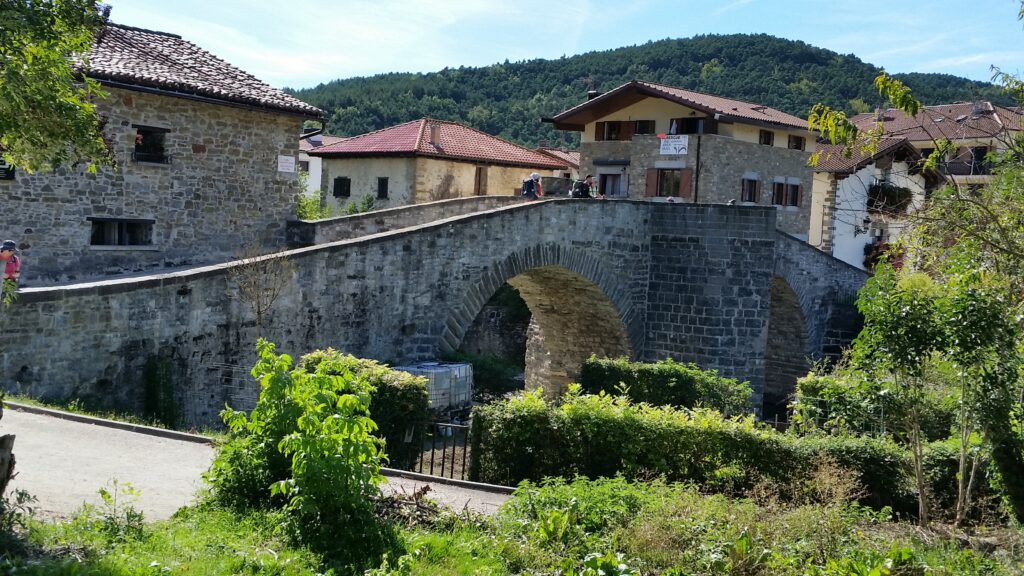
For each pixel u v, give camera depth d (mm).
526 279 29750
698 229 30141
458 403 21125
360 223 26969
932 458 12969
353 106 90750
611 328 30844
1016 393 12133
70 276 20828
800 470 12945
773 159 41812
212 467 9180
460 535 8875
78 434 11914
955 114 37906
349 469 8008
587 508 9719
